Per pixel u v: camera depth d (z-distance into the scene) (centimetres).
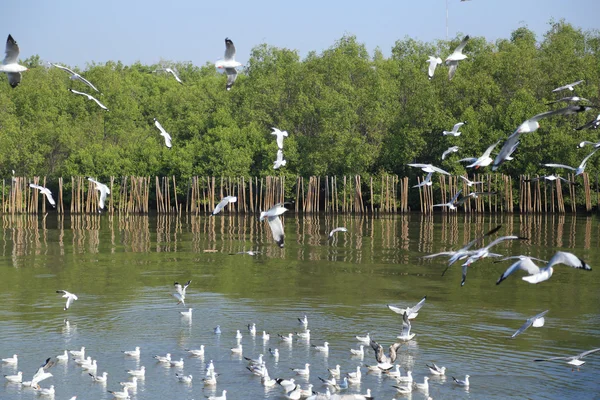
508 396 3516
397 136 12488
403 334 4325
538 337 4388
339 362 4016
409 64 13650
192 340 4369
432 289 5675
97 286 5753
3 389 3606
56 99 14438
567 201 11975
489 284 5859
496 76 12694
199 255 7338
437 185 12200
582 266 2156
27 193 12862
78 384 3684
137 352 4066
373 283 5900
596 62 12788
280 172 12481
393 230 9544
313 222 10800
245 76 16125
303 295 5466
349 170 12594
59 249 7738
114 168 12825
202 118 14000
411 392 3578
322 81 13612
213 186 12225
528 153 11512
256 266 6675
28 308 5028
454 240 8419
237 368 3919
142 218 11744
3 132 12812
